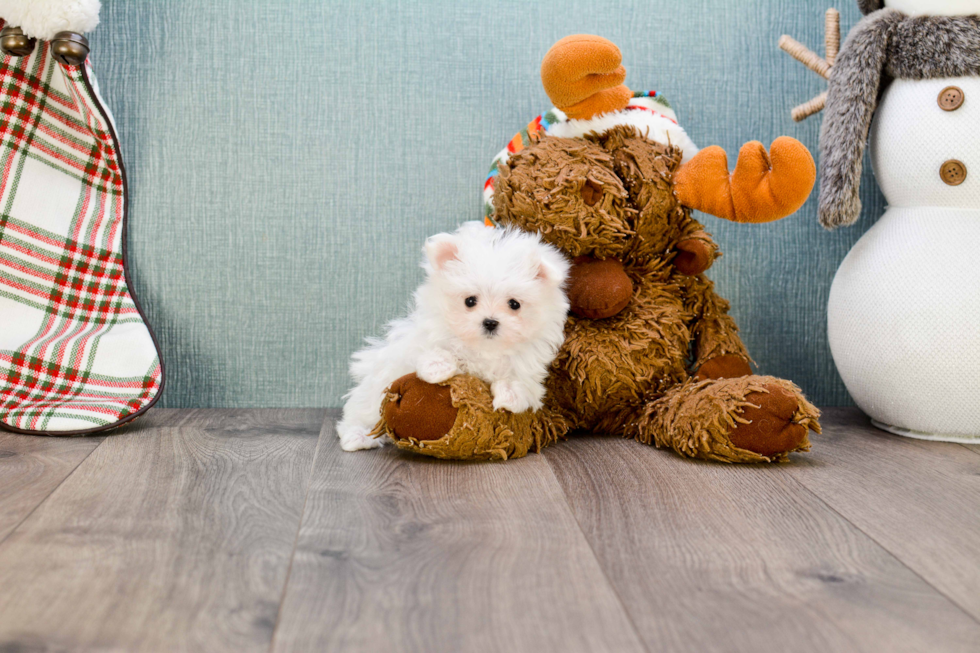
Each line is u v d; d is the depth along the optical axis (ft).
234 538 2.48
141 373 4.06
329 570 2.24
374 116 4.50
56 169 4.11
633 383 3.80
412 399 3.31
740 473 3.29
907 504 2.89
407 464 3.37
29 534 2.48
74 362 4.00
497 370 3.49
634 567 2.29
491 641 1.86
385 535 2.52
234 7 4.39
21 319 4.02
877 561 2.36
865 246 4.12
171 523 2.61
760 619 1.98
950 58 3.75
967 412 3.80
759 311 4.73
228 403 4.53
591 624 1.95
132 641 1.84
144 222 4.42
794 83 4.66
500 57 4.52
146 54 4.36
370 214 4.53
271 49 4.43
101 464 3.30
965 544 2.51
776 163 3.57
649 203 3.77
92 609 1.99
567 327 3.85
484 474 3.23
